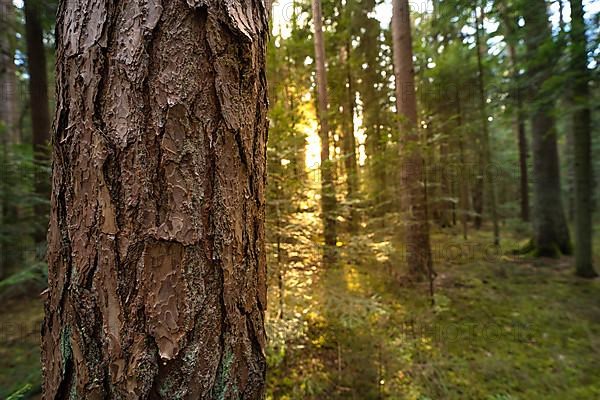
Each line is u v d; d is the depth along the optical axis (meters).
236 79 0.71
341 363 2.64
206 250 0.67
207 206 0.68
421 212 4.29
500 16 4.79
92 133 0.65
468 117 7.64
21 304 3.71
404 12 4.59
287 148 2.80
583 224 5.46
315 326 2.92
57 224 0.70
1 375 2.42
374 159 4.11
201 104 0.67
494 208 7.90
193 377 0.65
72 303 0.66
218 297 0.69
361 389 2.51
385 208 4.68
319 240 3.24
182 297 0.65
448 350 3.21
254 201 0.77
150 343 0.64
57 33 0.71
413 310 3.68
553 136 6.73
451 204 8.88
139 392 0.62
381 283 4.02
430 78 7.62
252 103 0.76
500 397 2.59
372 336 2.82
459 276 5.60
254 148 0.77
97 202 0.65
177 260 0.65
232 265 0.71
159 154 0.65
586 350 3.29
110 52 0.65
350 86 7.31
